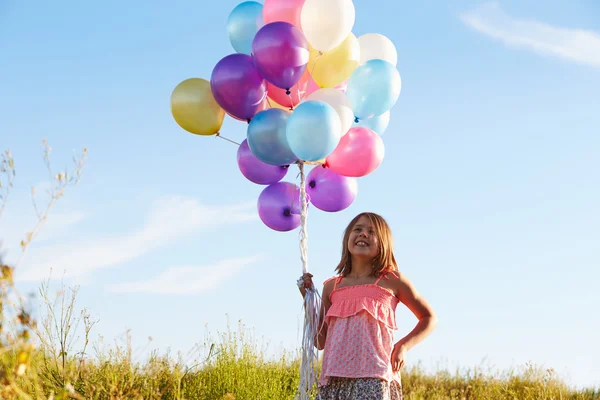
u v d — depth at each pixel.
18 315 2.68
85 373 4.54
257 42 3.86
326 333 3.88
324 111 3.80
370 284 3.66
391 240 3.82
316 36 3.91
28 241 2.78
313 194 4.44
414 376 8.22
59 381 4.07
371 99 4.17
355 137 4.19
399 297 3.72
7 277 2.64
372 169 4.27
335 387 3.49
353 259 3.85
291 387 6.08
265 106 4.27
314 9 3.89
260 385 5.78
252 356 6.32
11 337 2.69
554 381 7.32
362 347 3.48
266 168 4.33
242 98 3.98
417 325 3.66
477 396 7.05
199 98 4.21
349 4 3.97
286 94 4.12
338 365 3.46
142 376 4.87
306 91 4.25
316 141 3.78
